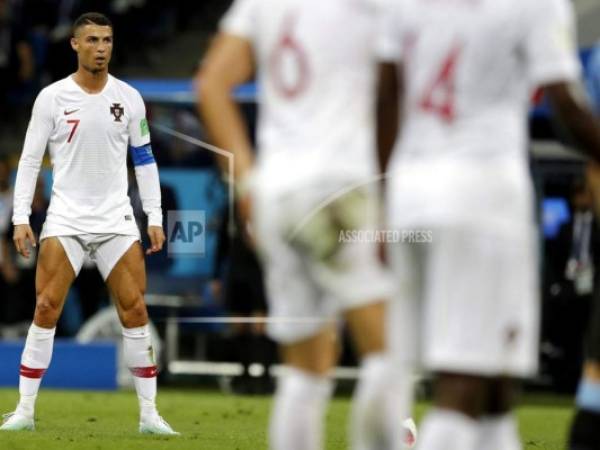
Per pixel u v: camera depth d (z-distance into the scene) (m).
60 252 34.62
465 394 18.05
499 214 17.94
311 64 18.98
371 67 19.09
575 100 18.06
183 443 32.75
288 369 20.03
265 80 19.33
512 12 18.03
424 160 18.20
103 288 56.66
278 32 19.11
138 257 34.94
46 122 34.50
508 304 17.97
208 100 18.77
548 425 42.88
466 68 18.08
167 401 48.81
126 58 81.19
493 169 18.00
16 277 57.69
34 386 35.44
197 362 54.25
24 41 74.25
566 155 57.06
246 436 35.38
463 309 17.91
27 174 34.75
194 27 85.94
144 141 34.91
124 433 35.28
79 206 34.59
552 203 57.69
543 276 54.50
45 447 31.11
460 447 17.92
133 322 35.00
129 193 41.16
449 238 17.89
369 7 19.08
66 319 56.75
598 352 22.44
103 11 79.19
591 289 54.56
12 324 57.97
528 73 18.38
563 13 18.16
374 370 19.16
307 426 19.77
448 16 18.17
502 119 18.14
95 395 50.62
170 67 81.19
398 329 18.69
